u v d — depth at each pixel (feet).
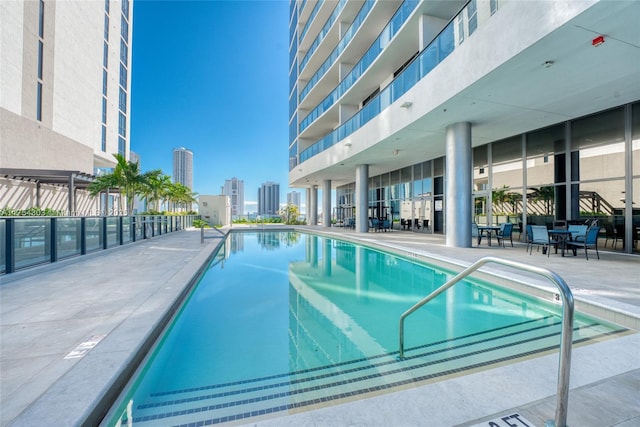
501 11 17.95
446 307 14.38
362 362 9.32
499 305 14.53
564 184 27.58
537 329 11.13
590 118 25.76
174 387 8.18
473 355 9.30
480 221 37.22
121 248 30.66
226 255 33.09
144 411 7.09
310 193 91.09
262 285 19.86
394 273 23.16
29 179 51.78
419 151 41.42
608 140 24.47
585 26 14.43
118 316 10.91
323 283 20.21
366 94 52.19
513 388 6.47
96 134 86.12
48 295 13.69
